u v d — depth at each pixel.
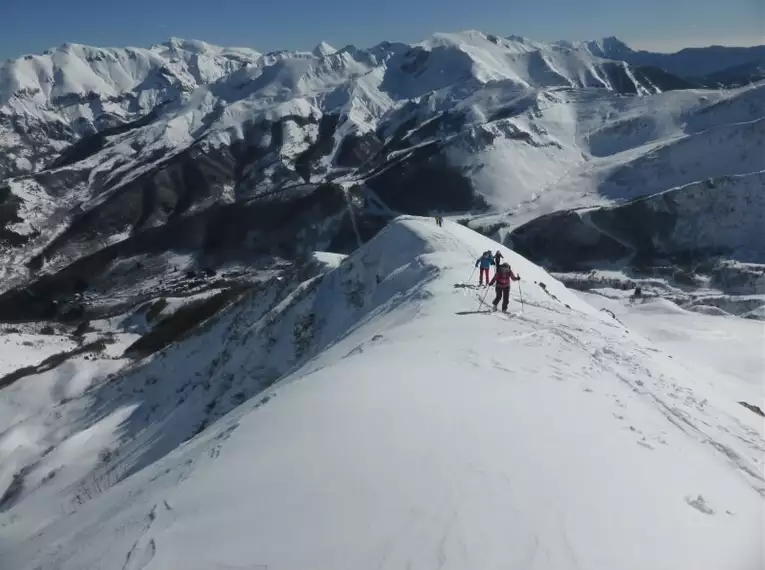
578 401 11.49
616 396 12.41
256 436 10.53
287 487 8.20
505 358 14.27
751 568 6.80
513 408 10.57
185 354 45.97
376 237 39.88
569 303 28.80
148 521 8.55
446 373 12.82
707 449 10.66
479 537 6.79
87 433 37.88
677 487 8.48
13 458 40.31
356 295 36.44
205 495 8.66
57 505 28.72
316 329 36.16
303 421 10.48
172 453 15.84
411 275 29.42
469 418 10.00
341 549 6.77
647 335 49.62
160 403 40.78
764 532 7.72
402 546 6.72
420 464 8.40
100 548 8.58
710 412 13.22
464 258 29.72
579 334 17.45
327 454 8.95
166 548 7.52
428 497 7.57
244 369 36.56
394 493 7.72
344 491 7.87
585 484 8.01
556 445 9.12
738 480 9.55
